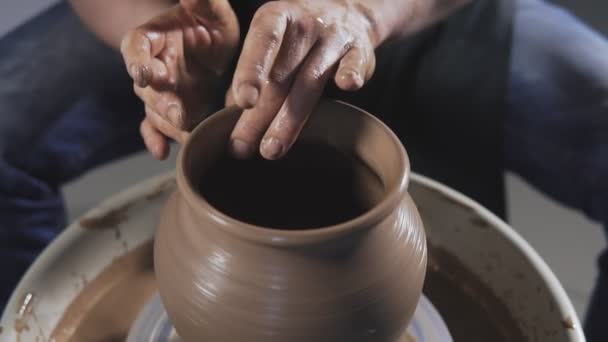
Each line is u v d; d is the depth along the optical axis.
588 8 2.13
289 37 0.72
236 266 0.59
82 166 1.26
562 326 0.77
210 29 0.89
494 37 1.20
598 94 1.12
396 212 0.64
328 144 0.73
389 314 0.64
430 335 0.79
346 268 0.60
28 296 0.81
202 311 0.62
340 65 0.73
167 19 0.85
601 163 1.10
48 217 1.27
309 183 0.78
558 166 1.16
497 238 0.89
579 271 1.60
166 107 0.82
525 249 0.86
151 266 0.89
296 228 0.81
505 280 0.85
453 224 0.93
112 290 0.86
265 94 0.70
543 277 0.82
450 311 0.85
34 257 1.26
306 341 0.61
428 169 1.25
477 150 1.20
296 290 0.59
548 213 1.75
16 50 1.23
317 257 0.58
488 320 0.83
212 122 0.68
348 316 0.61
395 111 1.21
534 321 0.80
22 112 1.18
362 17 0.85
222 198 0.74
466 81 1.17
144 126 0.92
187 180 0.61
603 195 1.12
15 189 1.18
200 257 0.62
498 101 1.16
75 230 0.89
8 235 1.21
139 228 0.92
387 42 1.03
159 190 0.96
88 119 1.22
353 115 0.70
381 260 0.62
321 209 0.80
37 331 0.79
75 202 1.74
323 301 0.60
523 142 1.18
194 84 0.88
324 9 0.78
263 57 0.67
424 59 1.19
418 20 1.05
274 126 0.69
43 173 1.22
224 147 0.70
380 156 0.68
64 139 1.21
